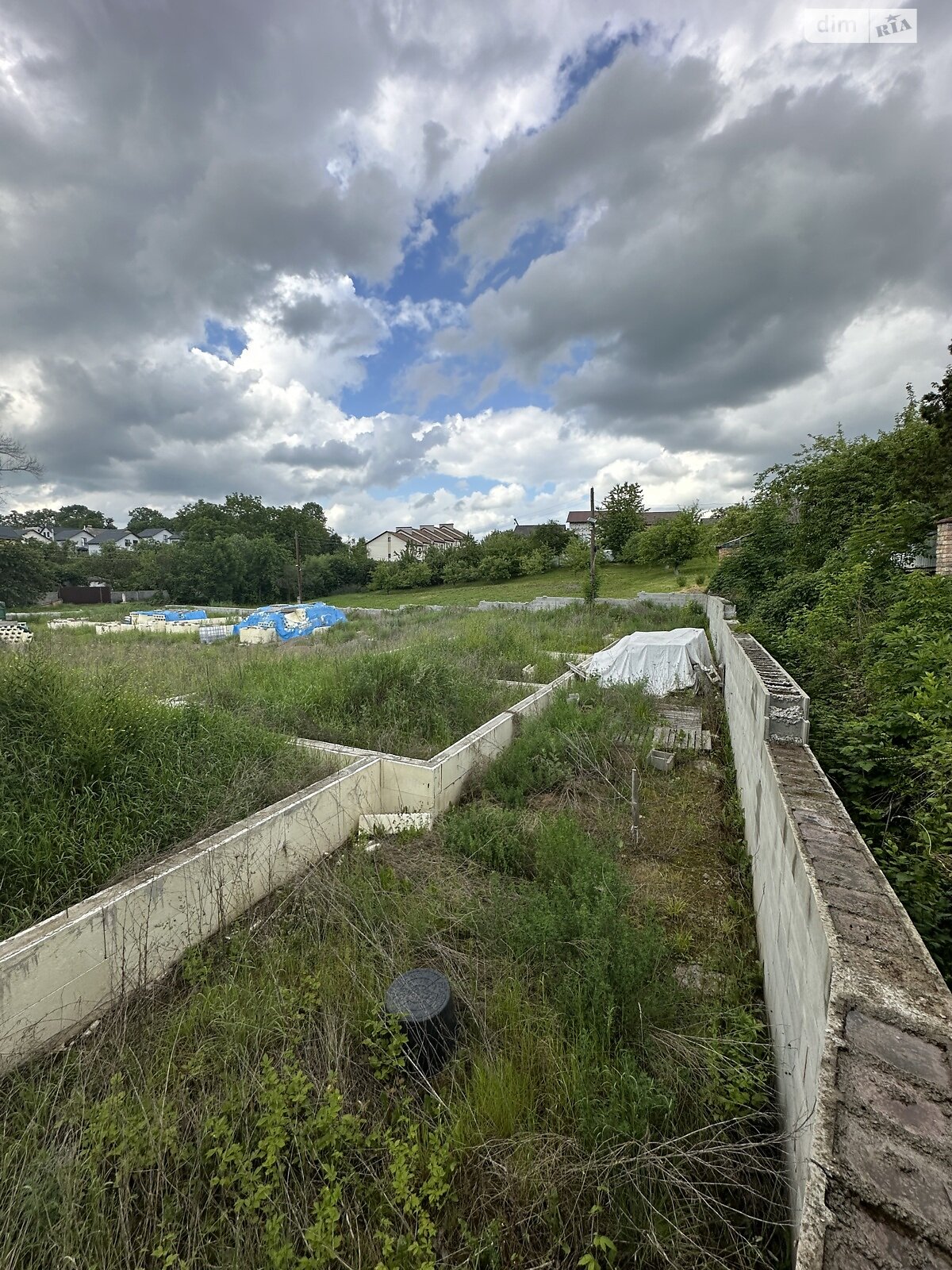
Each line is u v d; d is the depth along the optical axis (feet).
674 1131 6.23
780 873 7.64
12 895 8.89
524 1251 5.40
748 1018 7.60
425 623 55.98
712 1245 5.45
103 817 10.53
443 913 10.19
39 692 11.53
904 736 9.87
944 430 32.40
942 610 12.85
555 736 18.30
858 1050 3.94
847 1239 3.05
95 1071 7.27
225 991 8.32
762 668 13.82
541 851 11.78
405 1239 5.15
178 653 34.65
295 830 12.16
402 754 16.49
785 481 42.47
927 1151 3.29
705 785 16.96
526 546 136.26
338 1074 6.88
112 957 8.50
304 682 21.49
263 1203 5.52
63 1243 5.12
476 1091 6.77
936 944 6.81
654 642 28.48
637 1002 7.58
